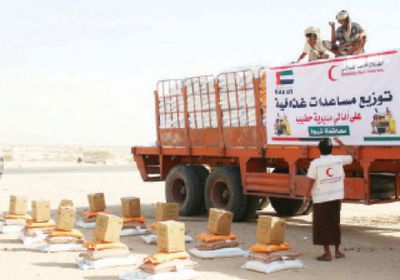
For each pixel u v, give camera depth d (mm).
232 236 9117
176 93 14023
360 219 13203
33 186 21484
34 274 7789
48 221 10414
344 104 10203
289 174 11188
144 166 15320
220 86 12719
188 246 9859
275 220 8125
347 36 11195
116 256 8367
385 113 9555
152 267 7469
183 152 13883
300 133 10969
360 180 10016
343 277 7594
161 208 10219
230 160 13172
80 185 22219
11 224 11461
